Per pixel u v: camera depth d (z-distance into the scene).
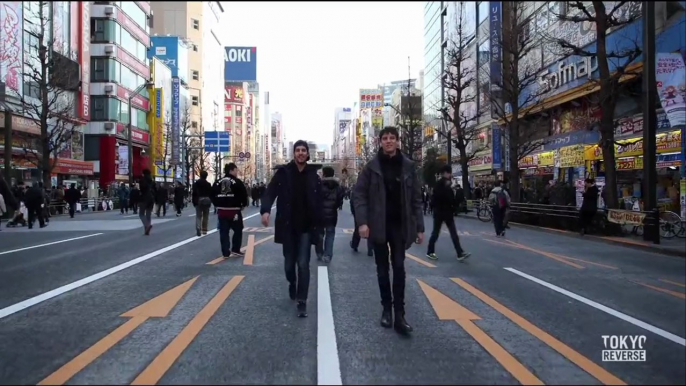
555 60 28.67
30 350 4.70
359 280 8.20
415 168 5.39
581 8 16.97
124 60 48.56
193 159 61.38
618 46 22.44
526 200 22.73
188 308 6.28
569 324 5.80
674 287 8.07
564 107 29.59
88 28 43.28
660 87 14.11
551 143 30.42
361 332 5.33
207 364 4.36
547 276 8.87
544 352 4.80
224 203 10.50
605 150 16.50
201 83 81.25
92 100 45.66
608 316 6.20
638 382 4.13
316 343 4.95
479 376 4.15
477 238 15.38
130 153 36.34
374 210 5.12
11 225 19.20
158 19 79.12
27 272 8.73
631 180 22.77
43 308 6.23
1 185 10.12
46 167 28.14
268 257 10.59
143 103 54.28
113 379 4.01
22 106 30.34
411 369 4.28
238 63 131.25
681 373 4.34
